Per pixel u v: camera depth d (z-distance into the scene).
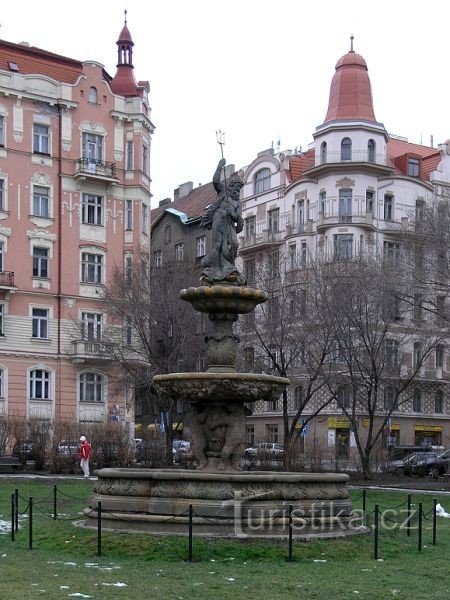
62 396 54.47
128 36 60.31
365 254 55.03
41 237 54.78
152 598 11.86
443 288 42.19
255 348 50.25
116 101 58.00
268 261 54.91
